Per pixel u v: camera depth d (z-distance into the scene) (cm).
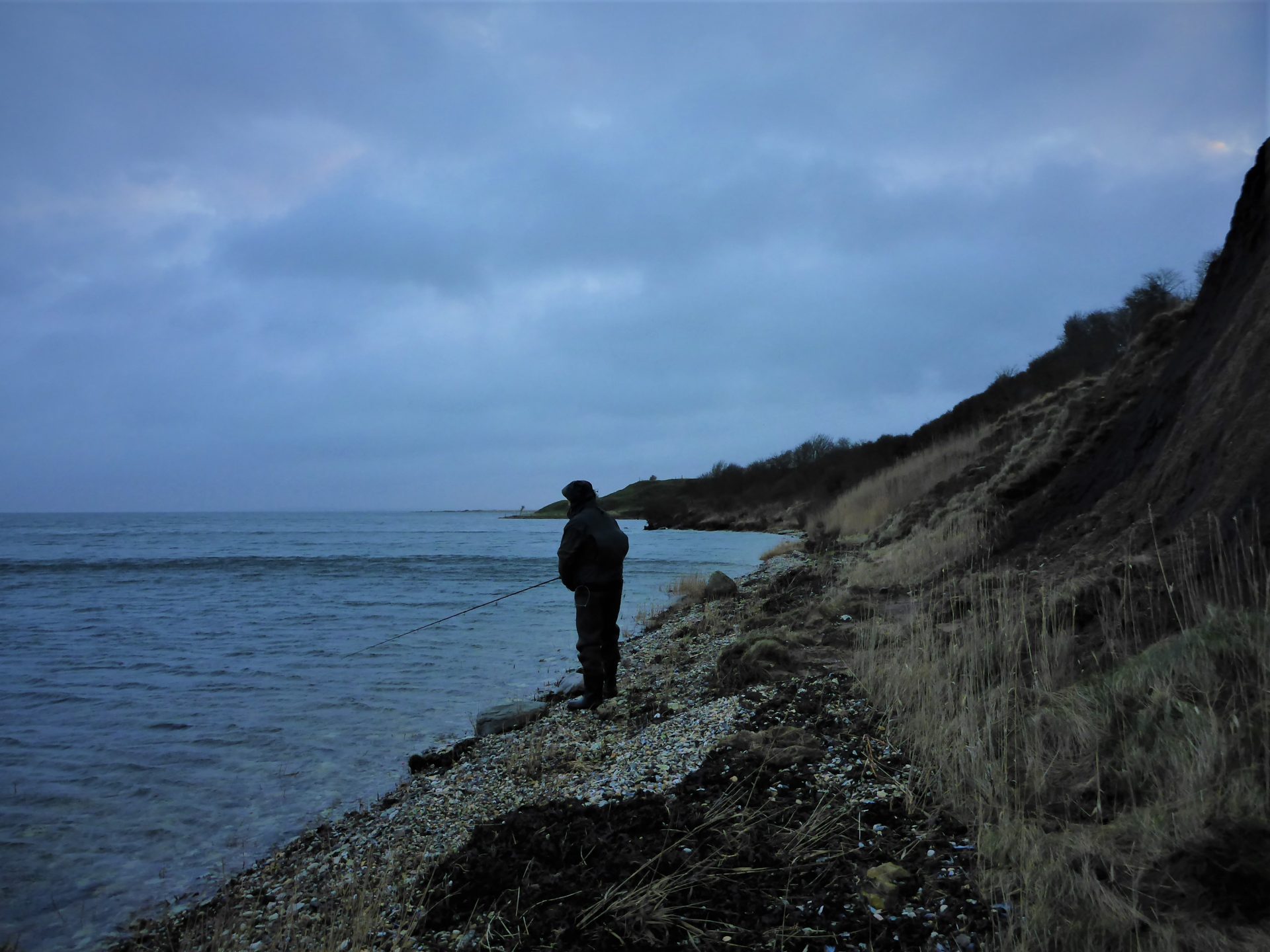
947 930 282
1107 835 307
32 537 7231
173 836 532
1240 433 556
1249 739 315
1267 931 238
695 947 288
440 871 370
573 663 1131
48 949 386
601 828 389
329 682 1020
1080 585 573
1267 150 820
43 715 862
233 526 12038
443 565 3428
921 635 627
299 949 329
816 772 439
